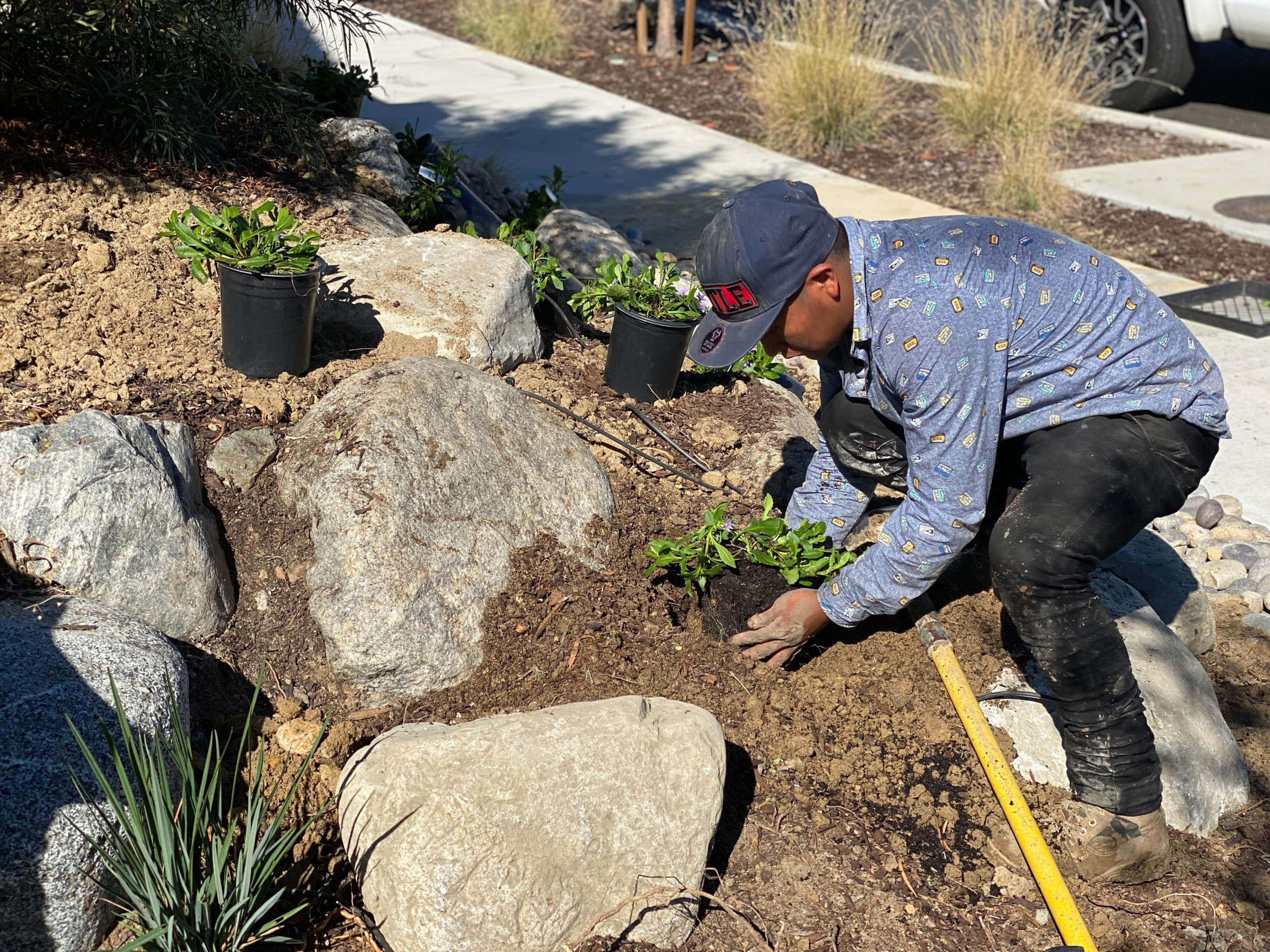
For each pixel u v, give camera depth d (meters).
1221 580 4.04
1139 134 9.88
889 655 3.07
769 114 9.52
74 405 3.01
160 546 2.62
